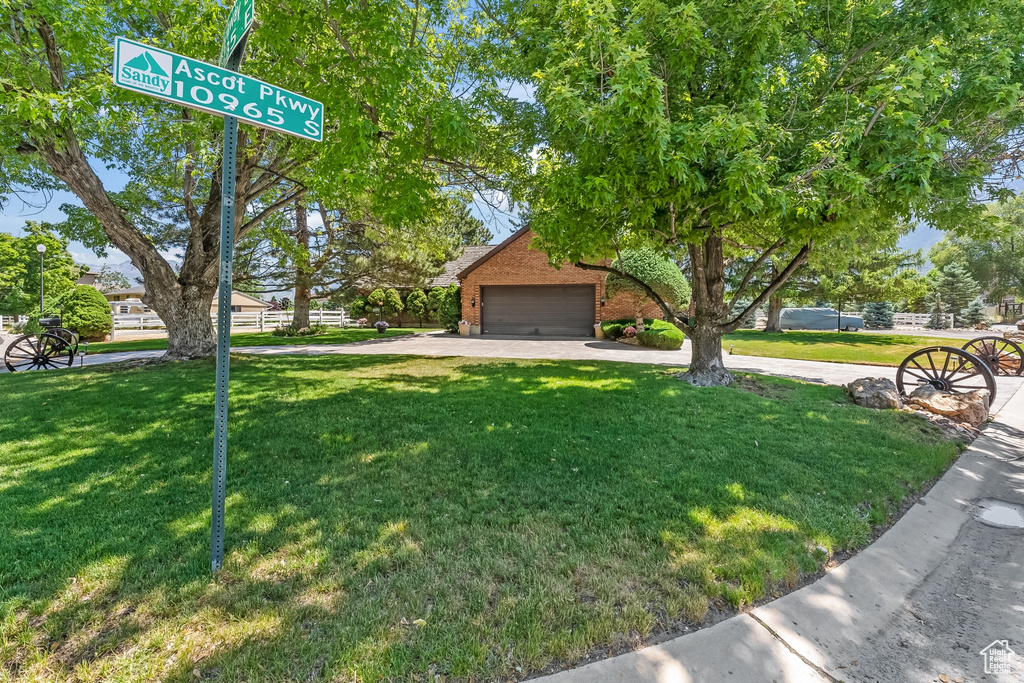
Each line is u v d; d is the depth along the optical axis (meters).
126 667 1.82
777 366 11.77
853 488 3.82
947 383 7.09
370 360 11.23
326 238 18.03
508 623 2.10
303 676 1.80
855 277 21.05
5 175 9.41
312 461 4.19
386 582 2.42
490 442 4.70
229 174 2.26
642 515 3.23
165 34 6.80
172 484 3.65
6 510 3.18
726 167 4.64
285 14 5.36
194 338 10.57
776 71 4.92
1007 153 5.74
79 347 12.39
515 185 7.31
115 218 8.97
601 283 19.52
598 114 4.34
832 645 2.14
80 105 5.80
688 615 2.23
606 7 4.51
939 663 2.08
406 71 5.39
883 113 4.69
